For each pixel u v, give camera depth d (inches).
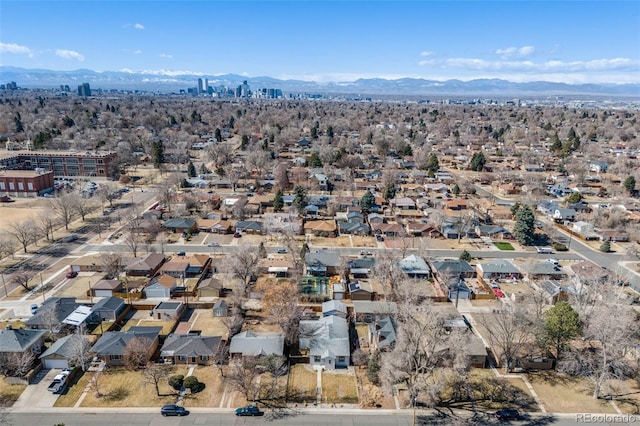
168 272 3339.1
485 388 2192.4
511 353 2284.7
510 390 2178.9
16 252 3777.1
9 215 4709.6
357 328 2728.8
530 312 2532.0
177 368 2295.8
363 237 4347.9
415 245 4148.6
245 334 2481.5
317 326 2581.2
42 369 2256.4
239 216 4810.5
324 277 3366.1
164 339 2534.5
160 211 4859.7
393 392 2146.9
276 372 2207.2
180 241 4148.6
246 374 2160.4
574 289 2888.8
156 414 1974.7
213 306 2886.3
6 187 5472.4
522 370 2337.6
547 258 3902.6
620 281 3321.9
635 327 2364.7
